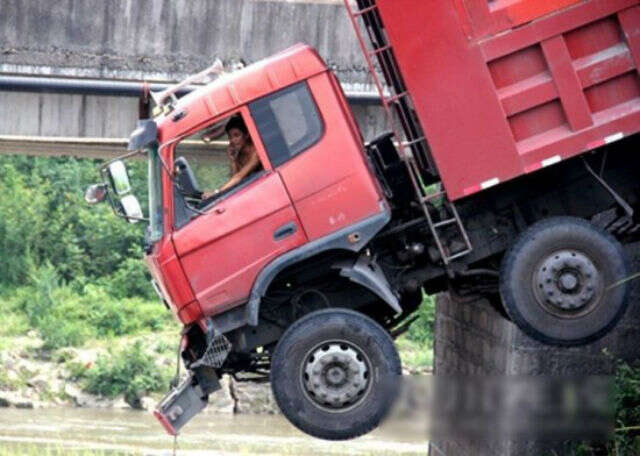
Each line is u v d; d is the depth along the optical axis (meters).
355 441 40.94
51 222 77.06
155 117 20.22
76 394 58.59
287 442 42.31
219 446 41.31
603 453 23.03
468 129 18.83
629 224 20.80
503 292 19.12
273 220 19.38
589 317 19.06
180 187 19.61
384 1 18.77
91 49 28.72
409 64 18.80
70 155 33.09
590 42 18.80
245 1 28.75
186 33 28.77
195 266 19.53
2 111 28.98
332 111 19.47
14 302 71.25
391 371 19.16
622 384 22.12
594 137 18.83
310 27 28.70
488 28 18.72
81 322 67.88
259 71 19.56
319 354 19.14
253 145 19.52
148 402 57.81
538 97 18.78
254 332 20.14
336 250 19.53
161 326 68.00
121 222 76.69
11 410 55.69
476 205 19.91
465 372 28.44
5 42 28.64
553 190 19.95
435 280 20.95
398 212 20.11
